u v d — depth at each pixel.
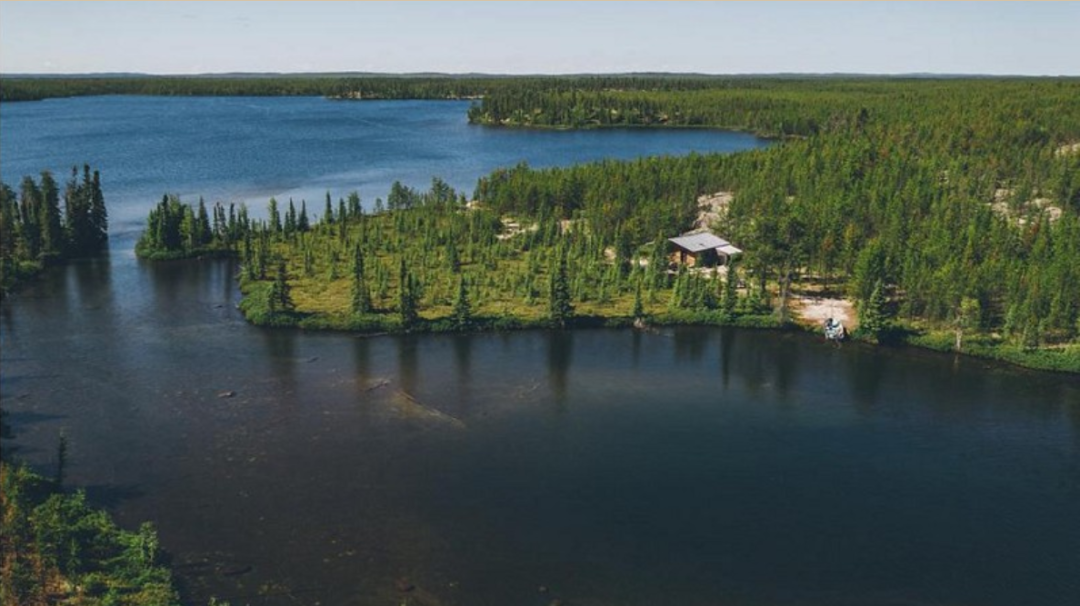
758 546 63.91
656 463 76.56
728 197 183.38
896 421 87.06
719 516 67.88
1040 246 123.62
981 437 83.62
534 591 57.41
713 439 81.88
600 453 78.00
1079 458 79.50
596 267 133.50
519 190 179.00
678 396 92.38
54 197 146.38
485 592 57.06
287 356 100.25
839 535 65.75
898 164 173.88
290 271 134.88
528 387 93.38
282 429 80.38
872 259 116.25
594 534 64.62
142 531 59.81
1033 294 107.31
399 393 90.06
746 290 126.12
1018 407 91.00
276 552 60.47
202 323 111.62
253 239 154.50
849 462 77.88
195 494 67.88
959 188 162.25
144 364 96.31
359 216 171.88
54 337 104.75
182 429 79.56
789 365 102.69
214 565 58.66
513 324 112.75
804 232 122.50
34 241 139.62
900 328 111.31
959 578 60.75
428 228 156.62
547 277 132.88
